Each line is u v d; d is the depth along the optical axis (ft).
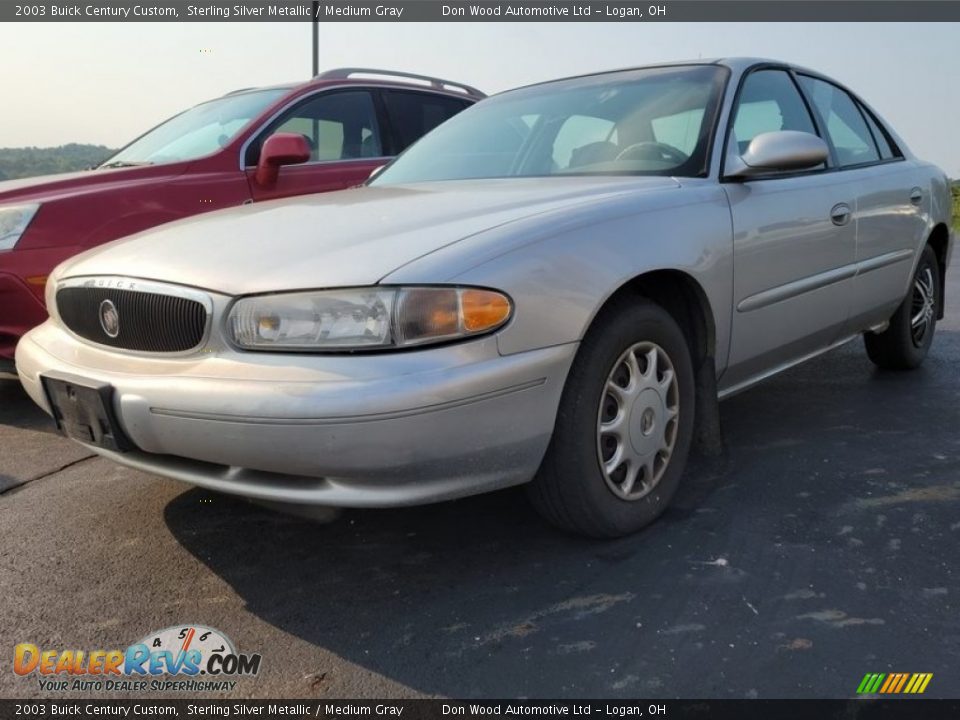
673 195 8.90
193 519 9.33
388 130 19.08
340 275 6.86
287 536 8.86
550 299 7.27
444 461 6.80
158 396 7.08
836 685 6.17
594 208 8.09
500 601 7.47
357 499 6.80
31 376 8.59
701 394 9.48
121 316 7.78
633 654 6.61
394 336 6.68
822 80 13.01
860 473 10.12
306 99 17.53
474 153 11.53
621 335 8.02
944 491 9.52
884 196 12.59
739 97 10.61
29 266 12.80
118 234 13.88
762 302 9.87
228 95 18.95
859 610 7.10
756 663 6.44
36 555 8.54
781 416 12.56
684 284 8.95
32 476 10.76
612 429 8.17
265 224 8.46
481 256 7.04
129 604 7.61
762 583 7.58
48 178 15.03
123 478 10.62
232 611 7.47
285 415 6.52
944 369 15.43
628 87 11.34
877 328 13.70
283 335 6.82
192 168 15.53
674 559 8.07
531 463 7.43
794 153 9.57
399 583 7.85
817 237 10.79
